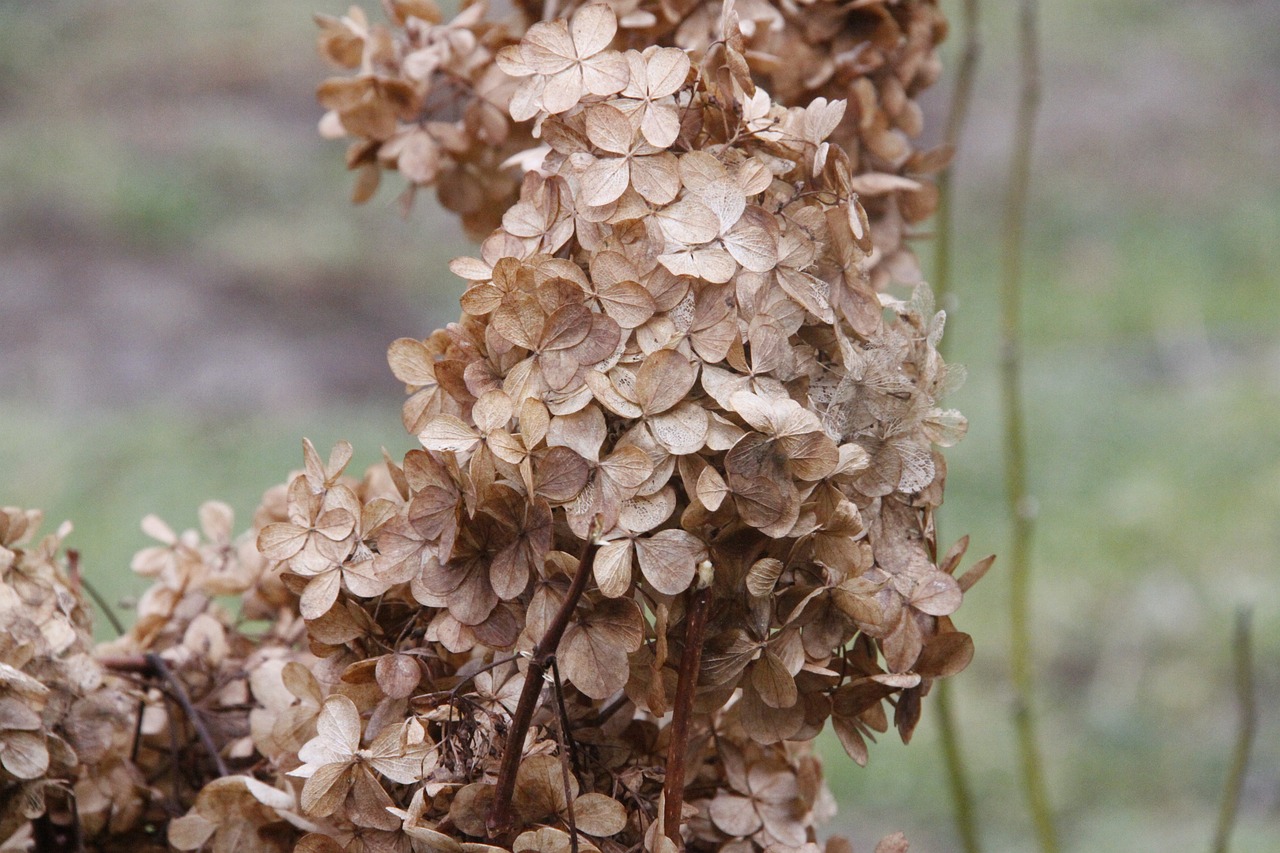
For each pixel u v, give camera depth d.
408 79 1.40
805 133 1.28
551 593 1.25
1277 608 4.33
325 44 1.42
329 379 6.44
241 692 1.38
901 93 1.40
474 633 1.25
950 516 4.90
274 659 1.36
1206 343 6.45
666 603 1.25
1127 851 3.37
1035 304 7.05
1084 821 3.51
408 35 1.42
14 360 6.33
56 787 1.32
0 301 6.92
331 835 1.29
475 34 1.42
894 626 1.27
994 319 6.87
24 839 1.36
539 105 1.27
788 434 1.23
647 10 1.39
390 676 1.26
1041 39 10.45
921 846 3.42
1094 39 10.62
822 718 1.26
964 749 3.71
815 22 1.39
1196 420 5.55
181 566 1.40
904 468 1.27
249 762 1.37
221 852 1.31
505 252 1.28
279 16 10.70
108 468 5.13
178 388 6.19
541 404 1.24
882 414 1.26
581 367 1.25
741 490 1.23
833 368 1.27
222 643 1.38
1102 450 5.38
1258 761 3.72
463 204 1.44
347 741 1.26
